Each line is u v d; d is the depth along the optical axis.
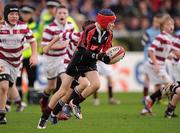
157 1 62.75
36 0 58.91
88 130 28.81
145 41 44.38
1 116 31.34
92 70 30.05
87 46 29.27
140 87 54.72
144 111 36.03
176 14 61.53
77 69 29.38
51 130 28.73
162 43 38.28
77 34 30.55
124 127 30.00
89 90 30.48
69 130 28.75
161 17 41.06
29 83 44.62
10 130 28.86
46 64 36.78
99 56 28.66
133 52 54.75
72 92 31.77
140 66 54.72
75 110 31.91
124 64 54.59
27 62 44.25
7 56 31.89
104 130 28.83
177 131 28.55
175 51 33.59
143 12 59.75
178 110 39.25
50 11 43.22
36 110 39.47
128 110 39.25
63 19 36.59
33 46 32.12
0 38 31.58
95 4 61.00
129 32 56.84
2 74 31.09
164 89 34.41
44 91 37.50
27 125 30.78
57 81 36.09
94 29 29.05
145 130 28.83
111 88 44.47
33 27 45.22
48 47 30.83
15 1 55.22
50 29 36.59
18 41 31.83
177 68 33.69
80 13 56.97
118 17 59.62
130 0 60.91
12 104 43.75
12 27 31.64
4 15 31.58
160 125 30.81
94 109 40.00
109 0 61.00
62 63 35.00
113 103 44.38
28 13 44.53
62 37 30.69
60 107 29.94
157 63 37.91
